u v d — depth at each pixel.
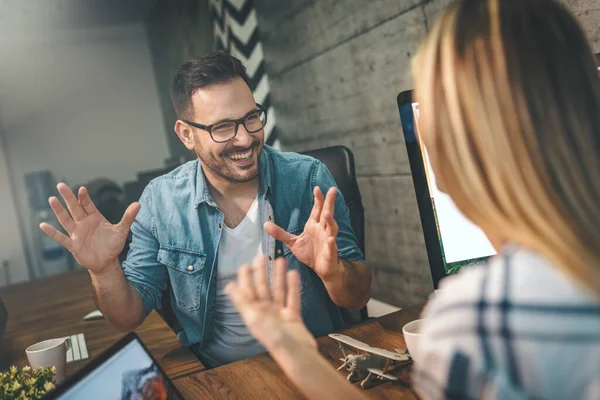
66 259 7.16
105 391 0.79
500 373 0.43
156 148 7.84
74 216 1.30
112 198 4.57
